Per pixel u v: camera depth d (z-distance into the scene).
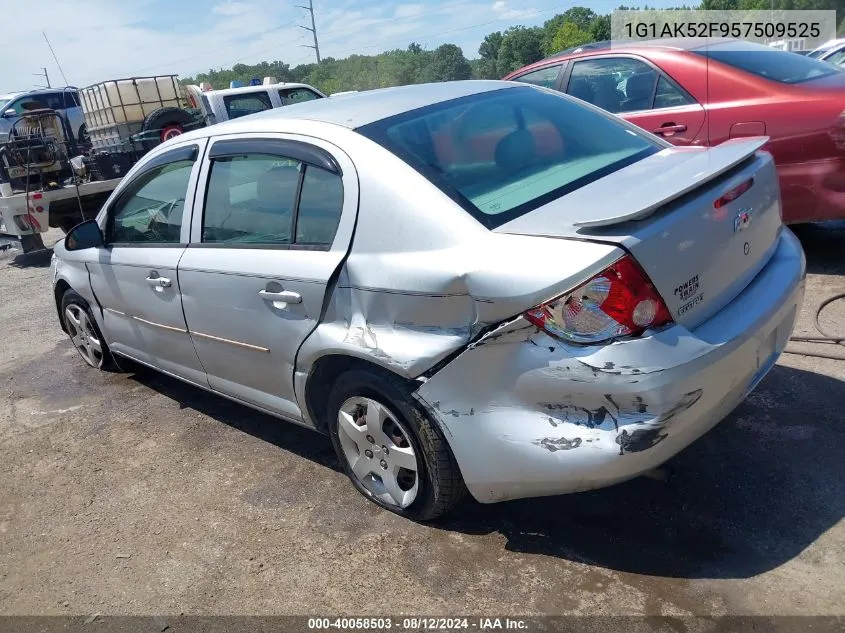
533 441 2.34
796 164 4.70
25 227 9.34
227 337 3.43
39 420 4.52
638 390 2.16
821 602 2.30
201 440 3.97
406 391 2.67
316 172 2.96
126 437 4.13
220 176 3.45
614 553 2.63
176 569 2.91
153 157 3.96
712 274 2.46
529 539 2.78
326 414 3.24
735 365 2.38
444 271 2.42
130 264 4.00
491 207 2.56
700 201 2.42
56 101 12.65
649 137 3.37
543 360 2.27
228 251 3.33
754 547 2.56
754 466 2.99
